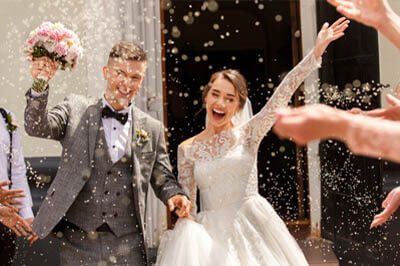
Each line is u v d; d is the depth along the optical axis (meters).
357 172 3.97
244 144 2.20
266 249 2.01
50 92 4.13
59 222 2.01
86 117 2.03
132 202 2.02
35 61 1.84
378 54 3.82
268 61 8.53
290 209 6.14
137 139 2.05
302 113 0.33
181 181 2.23
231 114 2.21
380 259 3.66
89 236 1.96
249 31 9.11
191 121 8.80
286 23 8.42
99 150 1.98
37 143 4.50
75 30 4.08
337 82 4.20
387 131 0.31
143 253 2.01
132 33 4.17
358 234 3.96
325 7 4.39
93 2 4.09
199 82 8.94
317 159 4.53
